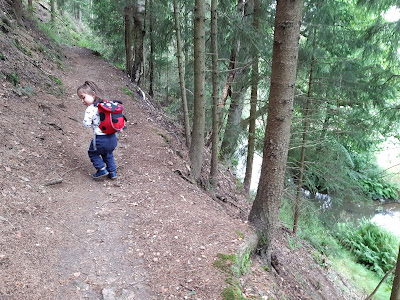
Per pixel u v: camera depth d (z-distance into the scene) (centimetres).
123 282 267
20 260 257
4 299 211
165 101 1501
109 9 1631
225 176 912
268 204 417
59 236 311
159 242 334
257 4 754
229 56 902
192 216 406
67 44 1905
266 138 409
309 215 847
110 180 473
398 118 736
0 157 397
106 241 324
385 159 1702
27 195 355
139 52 1375
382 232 1144
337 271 820
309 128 734
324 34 735
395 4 736
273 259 513
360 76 841
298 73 738
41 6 2367
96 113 424
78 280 259
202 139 652
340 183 810
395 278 371
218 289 268
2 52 711
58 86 827
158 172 545
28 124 530
